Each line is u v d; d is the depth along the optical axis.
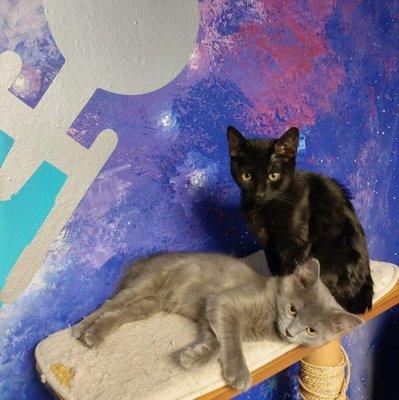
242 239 1.80
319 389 1.47
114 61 1.41
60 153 1.37
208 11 1.57
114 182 1.48
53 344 1.34
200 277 1.50
